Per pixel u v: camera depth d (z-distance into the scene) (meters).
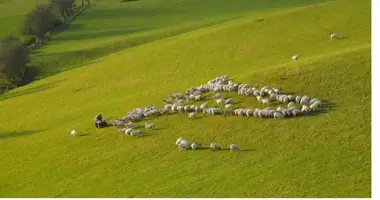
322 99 43.41
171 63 69.25
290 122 40.59
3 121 60.41
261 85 47.25
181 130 42.94
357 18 69.38
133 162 39.34
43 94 70.31
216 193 32.88
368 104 41.59
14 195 37.34
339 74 46.75
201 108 45.50
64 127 51.31
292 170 34.25
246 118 42.56
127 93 59.66
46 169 41.41
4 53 90.75
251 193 32.25
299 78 47.12
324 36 64.69
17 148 47.94
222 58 65.69
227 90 47.69
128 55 81.94
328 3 79.31
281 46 64.62
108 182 36.97
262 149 37.69
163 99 52.00
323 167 34.00
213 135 41.09
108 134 45.59
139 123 45.91
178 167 37.22
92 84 69.25
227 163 36.56
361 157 34.50
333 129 38.62
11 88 89.50
